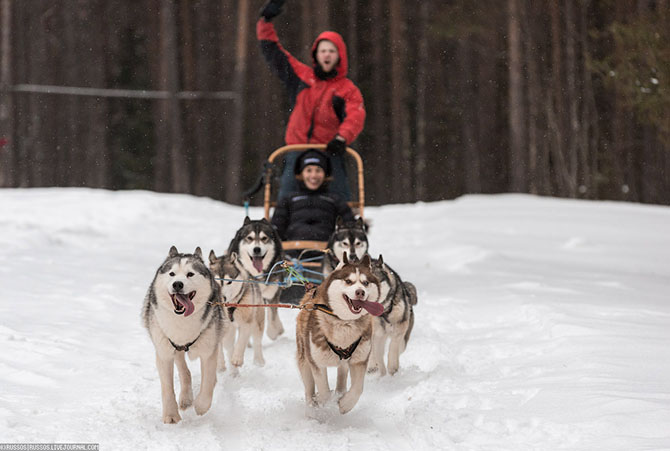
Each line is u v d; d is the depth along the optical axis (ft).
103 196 115.65
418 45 221.05
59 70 207.10
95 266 65.10
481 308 51.11
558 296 52.49
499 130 218.79
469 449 26.12
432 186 225.35
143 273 63.46
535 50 182.50
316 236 53.93
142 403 31.99
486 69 211.82
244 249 45.50
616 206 122.01
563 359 36.19
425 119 223.71
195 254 31.45
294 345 44.57
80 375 35.09
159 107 199.72
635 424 26.08
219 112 213.87
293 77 61.67
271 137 202.39
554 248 81.30
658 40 104.01
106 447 26.55
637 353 35.73
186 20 207.41
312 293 32.99
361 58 214.28
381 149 209.97
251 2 202.18
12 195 113.91
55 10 206.08
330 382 36.99
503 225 101.14
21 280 56.03
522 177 180.86
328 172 56.75
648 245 82.33
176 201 116.78
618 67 111.65
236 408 32.58
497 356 39.60
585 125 179.52
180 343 30.14
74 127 205.46
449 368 37.63
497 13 188.85
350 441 28.04
